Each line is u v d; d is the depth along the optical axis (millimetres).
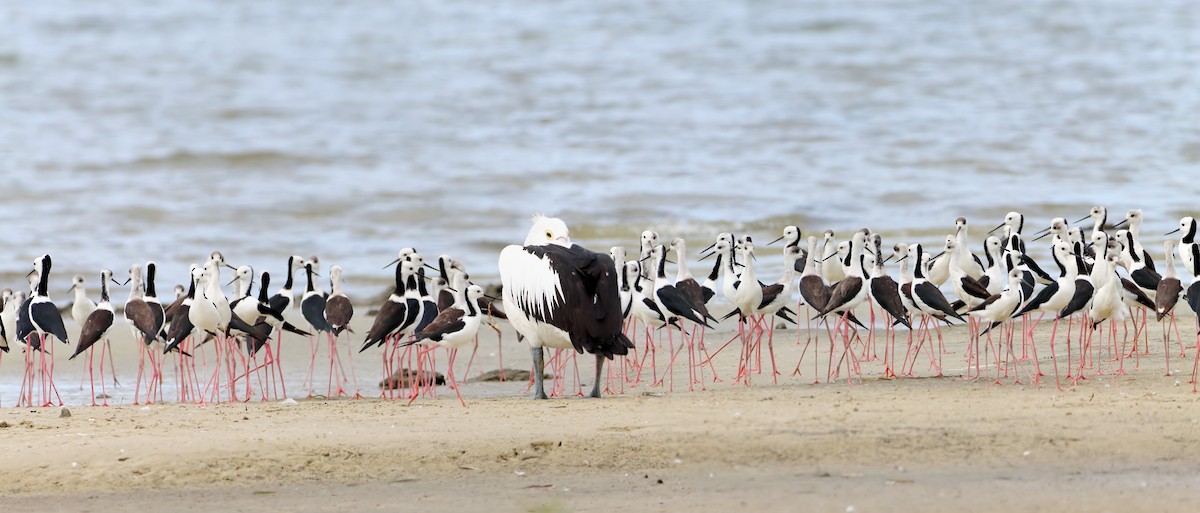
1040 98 58812
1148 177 43562
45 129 53594
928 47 70250
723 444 14102
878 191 42094
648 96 60125
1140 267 22156
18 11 77688
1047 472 12789
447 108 58344
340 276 22281
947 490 12234
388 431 15180
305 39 73438
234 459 13984
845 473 12969
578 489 12742
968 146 49531
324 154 49875
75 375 22281
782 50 69750
